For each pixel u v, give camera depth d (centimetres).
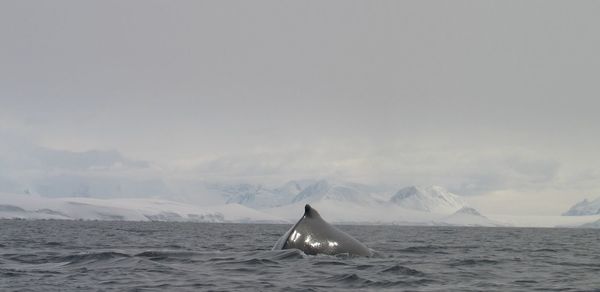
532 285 1798
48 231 7894
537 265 2520
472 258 2839
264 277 1783
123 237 5934
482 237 8450
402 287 1667
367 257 2167
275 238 6319
